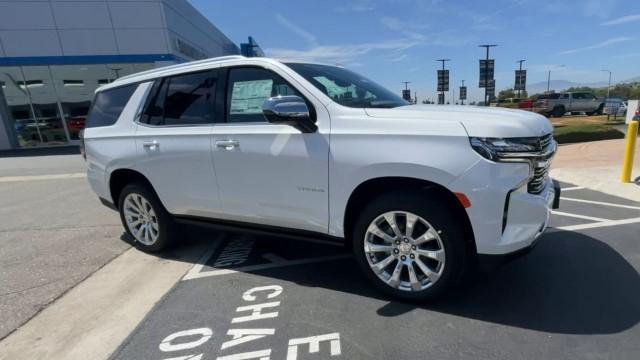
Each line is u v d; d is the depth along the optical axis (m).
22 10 16.78
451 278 2.66
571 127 13.57
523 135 2.49
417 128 2.60
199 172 3.52
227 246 4.37
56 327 2.80
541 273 3.29
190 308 3.00
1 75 17.77
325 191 2.94
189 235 4.77
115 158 4.07
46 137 18.75
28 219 5.84
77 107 18.48
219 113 3.40
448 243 2.61
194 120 3.55
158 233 4.08
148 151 3.80
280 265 3.77
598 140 13.00
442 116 2.64
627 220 4.55
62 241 4.73
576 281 3.14
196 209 3.69
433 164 2.52
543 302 2.84
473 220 2.51
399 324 2.65
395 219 2.78
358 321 2.71
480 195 2.45
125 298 3.21
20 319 2.92
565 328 2.53
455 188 2.49
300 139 2.96
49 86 18.09
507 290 3.03
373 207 2.80
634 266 3.36
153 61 17.67
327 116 2.90
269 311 2.90
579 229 4.32
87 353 2.49
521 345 2.38
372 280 2.98
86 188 8.17
